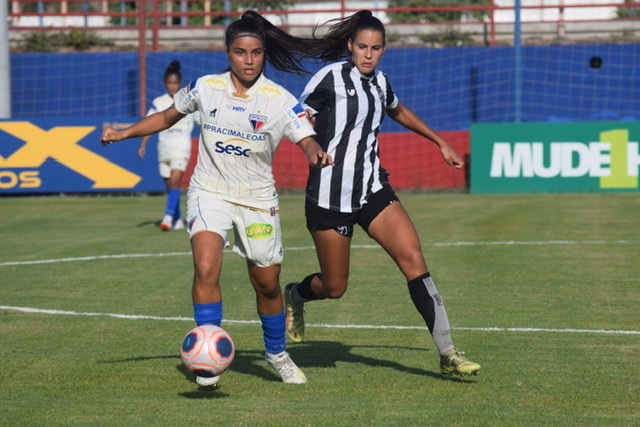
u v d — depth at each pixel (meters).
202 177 18.38
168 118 18.50
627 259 36.94
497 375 19.55
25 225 51.66
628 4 84.38
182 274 34.34
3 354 21.75
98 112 89.19
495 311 26.91
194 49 96.38
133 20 109.88
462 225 48.75
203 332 17.36
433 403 17.34
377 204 19.38
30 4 109.81
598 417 16.28
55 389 18.58
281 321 19.12
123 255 39.50
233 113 17.81
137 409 17.02
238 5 103.62
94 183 68.06
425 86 87.06
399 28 100.56
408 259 18.89
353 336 23.89
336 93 19.28
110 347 22.53
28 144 67.69
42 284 32.25
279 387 18.72
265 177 18.36
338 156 19.39
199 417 16.42
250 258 18.47
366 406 17.14
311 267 35.59
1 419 16.33
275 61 20.08
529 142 68.62
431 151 72.94
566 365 20.44
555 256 37.81
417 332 24.30
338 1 107.00
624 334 23.73
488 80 86.75
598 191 68.19
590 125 67.94
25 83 89.56
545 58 86.94
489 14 103.88
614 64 86.69
